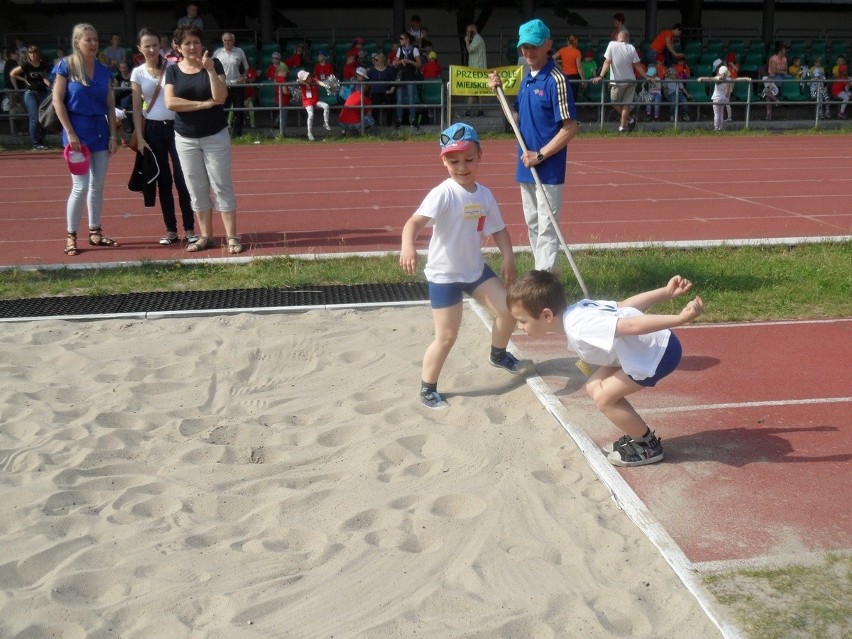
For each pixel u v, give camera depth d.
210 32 25.14
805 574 3.51
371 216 11.08
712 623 3.24
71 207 8.78
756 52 25.25
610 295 7.13
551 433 4.84
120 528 3.96
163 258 8.60
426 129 20.66
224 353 6.06
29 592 3.51
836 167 15.49
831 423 4.94
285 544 3.87
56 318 6.75
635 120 21.12
